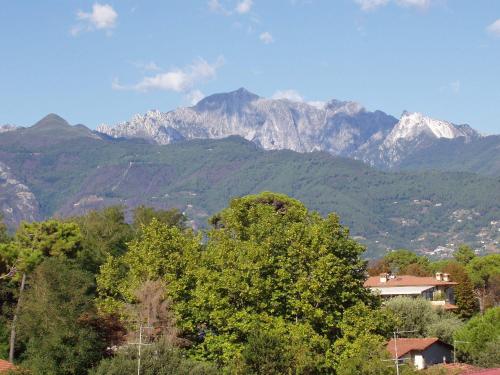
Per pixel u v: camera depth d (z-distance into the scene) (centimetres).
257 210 9125
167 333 7200
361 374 6744
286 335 6831
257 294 7075
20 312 7669
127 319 7394
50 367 6831
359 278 7650
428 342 9138
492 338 9219
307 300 7069
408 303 10819
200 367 6372
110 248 11538
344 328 7088
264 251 7362
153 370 6206
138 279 7862
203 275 7356
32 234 9762
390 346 9000
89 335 7031
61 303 7169
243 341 7044
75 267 8675
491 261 17500
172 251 8000
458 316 13562
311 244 7356
